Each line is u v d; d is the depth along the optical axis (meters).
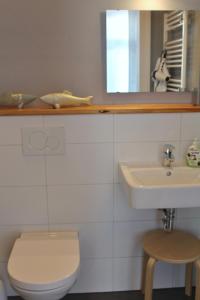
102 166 1.80
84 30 1.83
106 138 1.76
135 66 1.87
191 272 1.93
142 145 1.78
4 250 1.89
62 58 1.86
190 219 1.94
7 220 1.85
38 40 1.83
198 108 1.76
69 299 1.95
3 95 1.75
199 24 1.85
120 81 1.88
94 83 1.90
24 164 1.77
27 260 1.55
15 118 1.70
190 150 1.76
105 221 1.89
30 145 1.74
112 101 1.92
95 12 1.81
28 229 1.87
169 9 1.83
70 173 1.80
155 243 1.75
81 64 1.87
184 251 1.67
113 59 1.86
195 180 1.71
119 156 1.79
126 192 1.56
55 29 1.82
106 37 1.83
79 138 1.75
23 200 1.82
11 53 1.83
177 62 1.89
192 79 1.91
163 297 1.96
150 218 1.90
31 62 1.85
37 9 1.79
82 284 1.99
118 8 1.82
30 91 1.88
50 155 1.76
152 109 1.74
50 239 1.77
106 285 2.00
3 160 1.75
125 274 1.99
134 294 1.98
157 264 2.00
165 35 1.85
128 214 1.89
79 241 1.90
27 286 1.40
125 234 1.92
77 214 1.87
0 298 1.75
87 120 1.73
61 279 1.42
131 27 1.83
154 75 1.89
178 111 1.75
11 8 1.78
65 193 1.83
